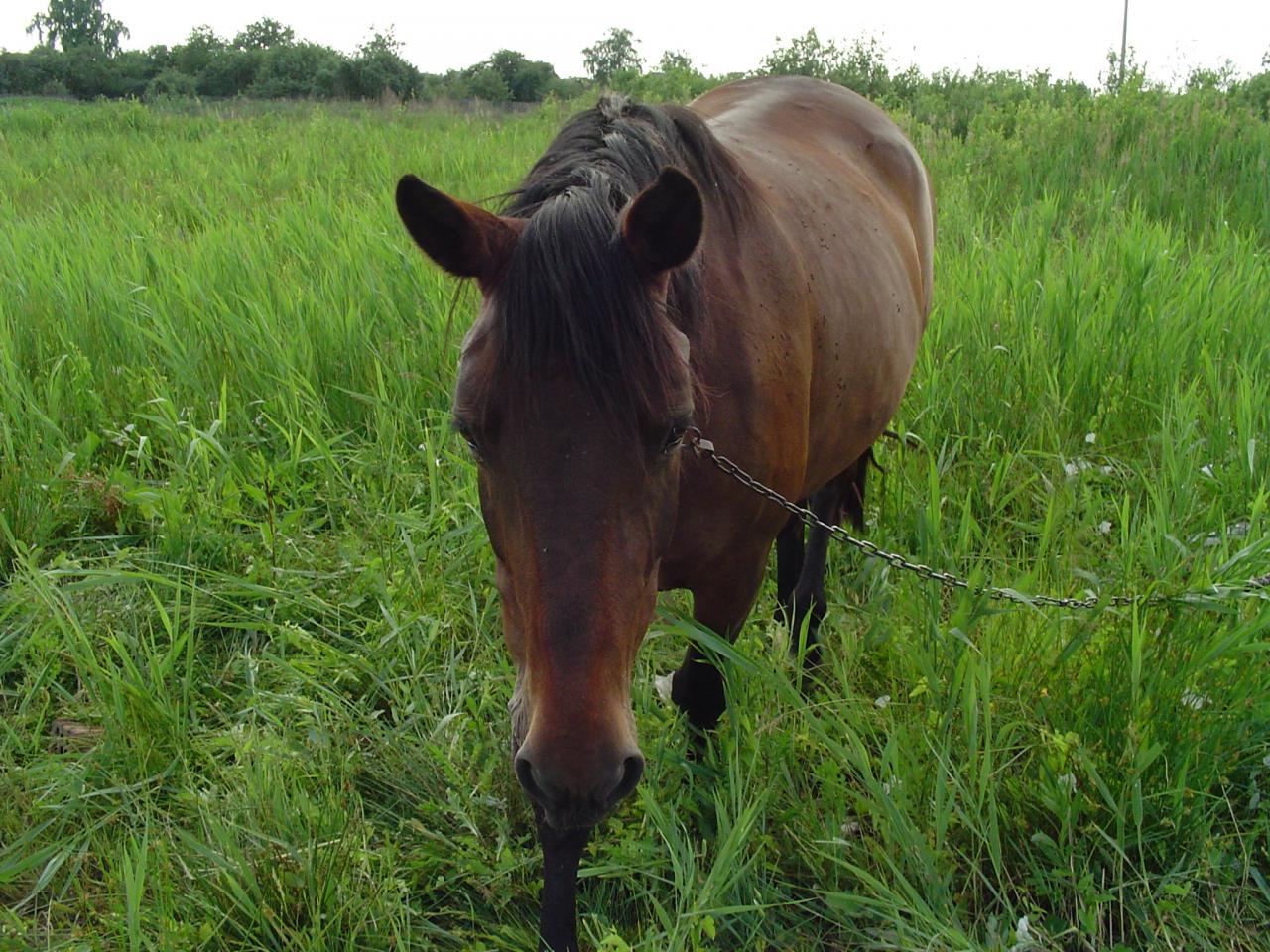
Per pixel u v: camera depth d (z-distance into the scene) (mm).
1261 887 2291
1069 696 2611
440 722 2670
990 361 4367
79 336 4582
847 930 2281
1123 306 4691
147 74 42375
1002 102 11898
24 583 3180
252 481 3809
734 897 2283
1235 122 8781
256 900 2176
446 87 32188
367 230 5625
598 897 2322
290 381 4055
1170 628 2602
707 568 2383
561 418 1533
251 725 2711
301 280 5160
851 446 2930
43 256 5391
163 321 4516
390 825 2562
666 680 2965
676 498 1785
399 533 3533
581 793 1554
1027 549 3572
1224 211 7199
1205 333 4586
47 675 2920
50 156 10883
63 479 3688
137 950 1980
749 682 2676
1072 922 2271
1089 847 2406
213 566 3430
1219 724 2510
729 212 2242
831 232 2775
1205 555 2953
